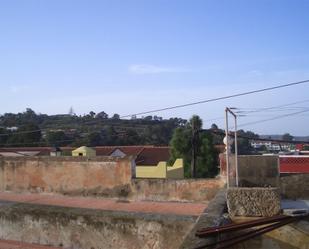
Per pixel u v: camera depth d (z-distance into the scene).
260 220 5.50
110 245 6.62
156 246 6.29
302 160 16.56
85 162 12.54
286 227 5.96
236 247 5.87
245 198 6.06
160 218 6.33
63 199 12.58
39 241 7.28
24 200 12.47
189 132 33.50
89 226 6.78
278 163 9.41
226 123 8.28
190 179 11.27
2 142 41.28
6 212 7.65
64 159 12.86
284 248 5.93
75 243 6.91
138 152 37.75
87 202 11.97
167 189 11.48
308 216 5.85
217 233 5.27
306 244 5.92
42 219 7.25
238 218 6.04
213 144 33.56
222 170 10.89
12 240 7.57
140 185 11.79
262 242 5.91
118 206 11.28
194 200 11.16
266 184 9.29
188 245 4.99
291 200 8.55
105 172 12.27
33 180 13.34
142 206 11.18
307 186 8.77
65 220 7.02
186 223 6.12
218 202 6.92
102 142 49.47
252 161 9.53
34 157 13.35
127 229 6.47
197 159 32.81
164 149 38.91
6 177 13.79
